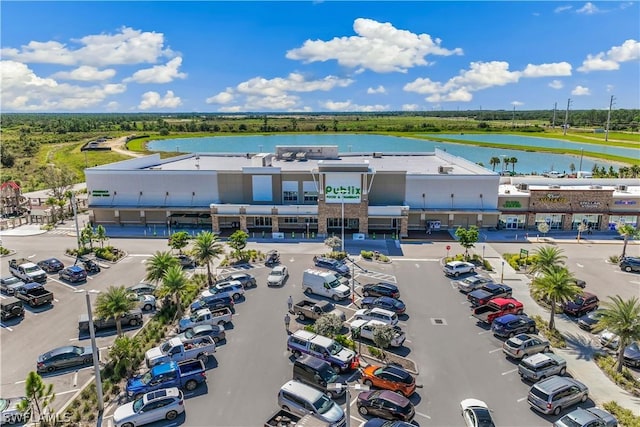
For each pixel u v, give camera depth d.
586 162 173.50
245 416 29.77
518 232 74.56
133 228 77.94
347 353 35.25
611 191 74.12
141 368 35.62
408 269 57.59
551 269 43.31
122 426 28.33
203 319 41.25
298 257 62.09
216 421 29.28
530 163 173.62
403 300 48.12
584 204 74.81
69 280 53.91
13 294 49.72
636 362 35.78
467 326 42.31
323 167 70.25
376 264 59.44
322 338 36.44
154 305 46.62
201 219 78.62
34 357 37.59
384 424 27.56
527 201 75.50
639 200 74.38
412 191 75.06
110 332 41.78
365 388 23.50
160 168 84.62
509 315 41.25
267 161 82.50
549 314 45.19
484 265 57.94
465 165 85.38
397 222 74.25
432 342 39.34
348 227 72.94
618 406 30.19
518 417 29.75
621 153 188.62
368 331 39.47
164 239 71.44
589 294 45.56
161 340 39.69
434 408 30.53
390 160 95.56
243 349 38.06
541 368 33.16
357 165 70.12
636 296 49.50
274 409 30.47
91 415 29.81
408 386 31.27
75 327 42.75
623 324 33.62
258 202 76.69
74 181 120.44
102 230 64.69
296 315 44.31
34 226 80.19
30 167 158.50
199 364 33.25
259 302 47.50
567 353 37.81
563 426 27.33
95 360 29.77
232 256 61.22
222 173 76.31
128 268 58.59
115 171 77.62
